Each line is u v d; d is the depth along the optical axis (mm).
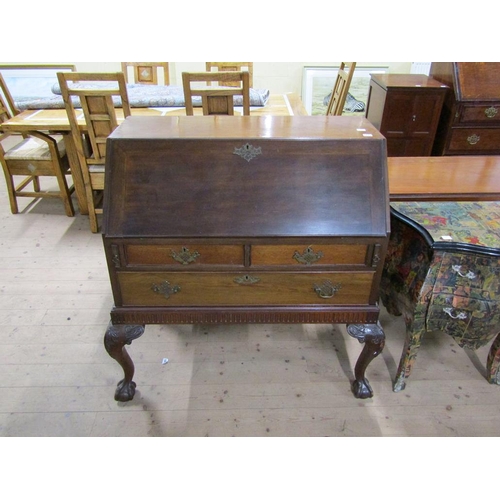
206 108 2217
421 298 1395
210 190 1186
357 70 4148
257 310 1341
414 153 3057
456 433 1471
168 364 1748
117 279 1271
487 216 1461
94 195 2842
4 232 2691
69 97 2201
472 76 2746
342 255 1231
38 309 2033
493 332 1441
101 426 1485
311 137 1225
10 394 1596
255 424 1500
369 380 1672
